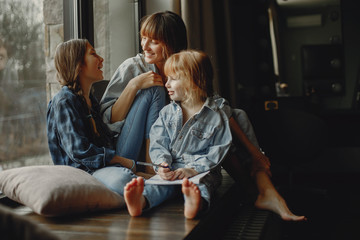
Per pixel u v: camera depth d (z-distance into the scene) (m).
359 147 3.95
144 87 1.83
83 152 1.55
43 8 1.95
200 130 1.61
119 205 1.46
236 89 3.59
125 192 1.29
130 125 1.79
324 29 4.04
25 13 1.83
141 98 1.83
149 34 1.90
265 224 1.58
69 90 1.66
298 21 4.05
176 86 1.63
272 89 4.06
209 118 1.64
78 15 2.18
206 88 1.68
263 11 4.09
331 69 4.02
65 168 1.45
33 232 0.55
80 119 1.61
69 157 1.61
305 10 4.05
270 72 4.07
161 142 1.64
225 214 1.67
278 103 3.96
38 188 1.29
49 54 1.98
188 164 1.53
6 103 1.70
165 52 1.93
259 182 1.82
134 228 1.20
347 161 3.98
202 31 3.12
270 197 1.76
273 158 3.29
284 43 4.07
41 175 1.36
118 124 1.81
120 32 2.76
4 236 0.52
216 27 3.55
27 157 1.82
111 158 1.60
